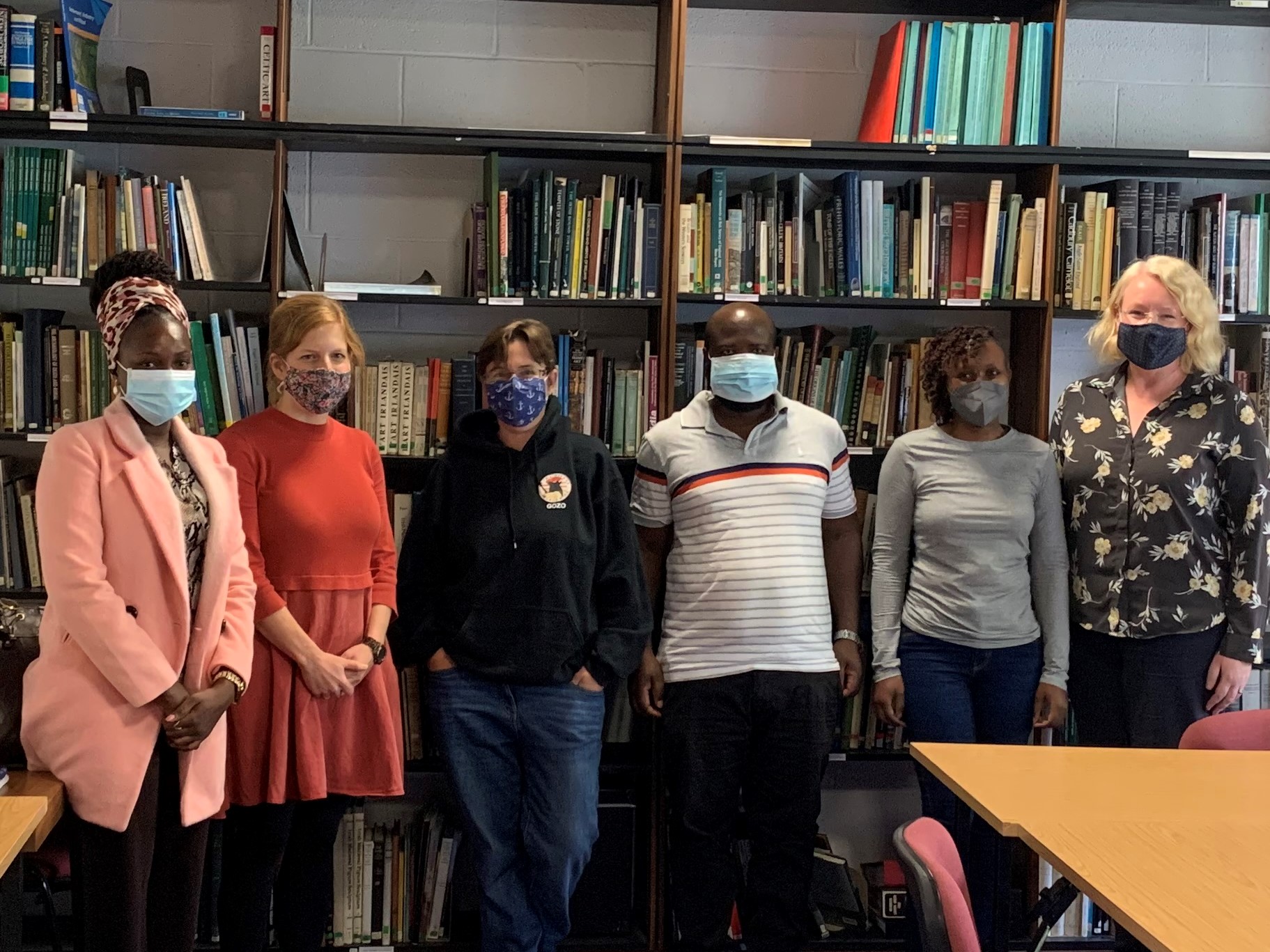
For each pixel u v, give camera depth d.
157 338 1.97
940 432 2.72
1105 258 3.01
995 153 2.92
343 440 2.43
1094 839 1.58
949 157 2.92
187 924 2.08
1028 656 2.66
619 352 3.19
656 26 3.17
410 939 2.92
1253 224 3.05
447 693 2.50
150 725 1.94
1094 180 3.25
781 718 2.56
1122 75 3.27
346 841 2.89
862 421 3.02
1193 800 1.75
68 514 1.92
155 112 2.80
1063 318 3.28
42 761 1.93
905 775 3.29
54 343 2.82
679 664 2.60
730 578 2.55
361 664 2.32
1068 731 3.04
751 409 2.65
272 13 3.06
